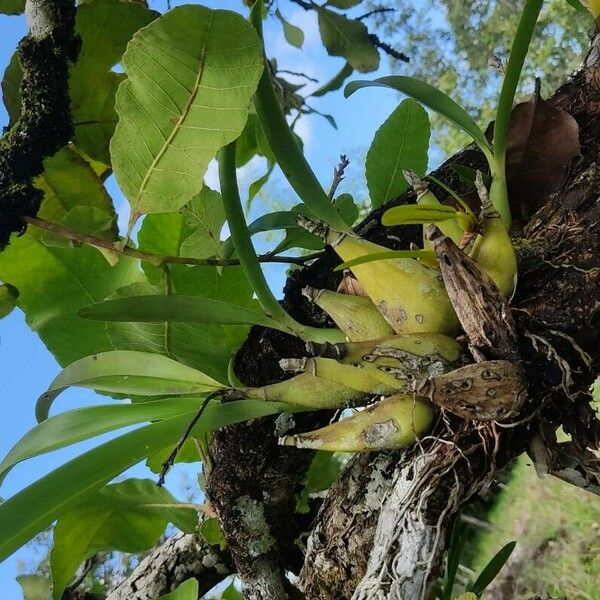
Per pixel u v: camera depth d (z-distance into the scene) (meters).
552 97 0.46
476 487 0.34
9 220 0.41
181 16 0.31
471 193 0.44
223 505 0.51
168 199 0.39
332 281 0.47
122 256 0.53
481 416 0.32
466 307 0.31
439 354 0.32
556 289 0.34
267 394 0.38
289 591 0.50
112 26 0.47
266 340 0.47
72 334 0.53
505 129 0.38
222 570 0.65
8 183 0.41
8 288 0.48
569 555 1.39
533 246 0.36
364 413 0.34
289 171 0.36
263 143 0.66
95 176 0.51
